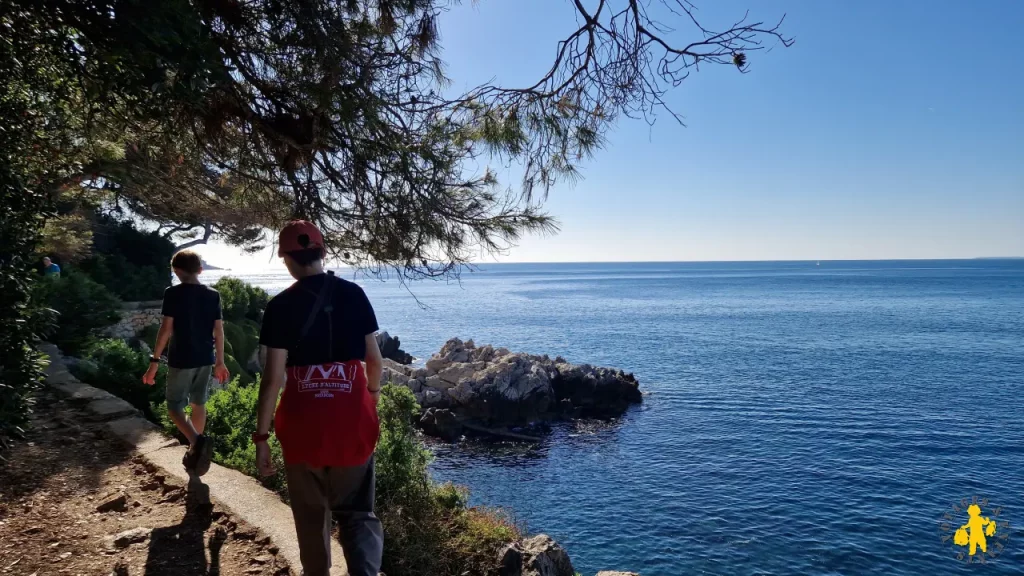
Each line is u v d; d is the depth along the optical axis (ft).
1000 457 76.48
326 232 14.93
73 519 13.92
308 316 8.61
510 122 14.69
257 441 8.66
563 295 492.13
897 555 51.03
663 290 552.00
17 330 15.34
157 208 19.65
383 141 13.34
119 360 30.96
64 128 15.84
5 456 17.28
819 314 297.53
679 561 50.16
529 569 21.01
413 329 247.70
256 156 14.62
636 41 13.02
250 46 12.54
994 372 137.90
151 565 12.00
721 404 108.78
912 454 78.18
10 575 11.23
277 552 12.61
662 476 71.41
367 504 9.02
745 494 64.95
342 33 12.57
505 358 108.58
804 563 49.70
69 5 10.07
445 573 18.57
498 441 90.07
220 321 15.81
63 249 41.86
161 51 9.81
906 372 138.82
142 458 17.92
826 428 91.25
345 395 8.49
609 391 107.96
